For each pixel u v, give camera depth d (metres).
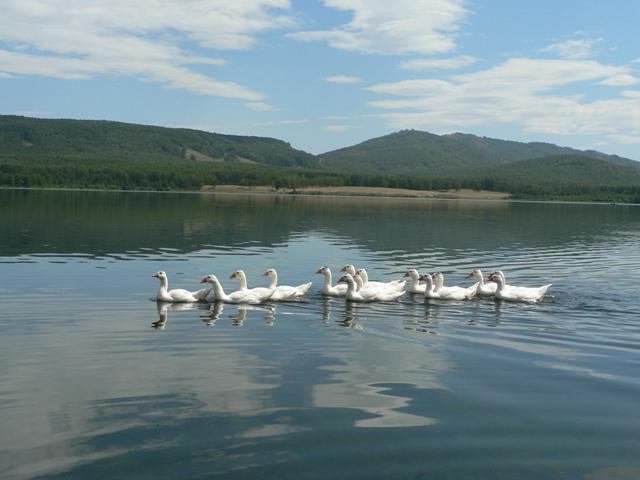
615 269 38.97
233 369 17.14
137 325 22.19
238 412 14.09
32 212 73.56
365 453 12.25
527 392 15.70
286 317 24.11
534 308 26.56
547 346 20.11
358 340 20.55
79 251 41.78
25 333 20.72
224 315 24.25
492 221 82.88
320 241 52.91
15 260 37.03
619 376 17.05
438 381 16.44
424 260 42.44
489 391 15.73
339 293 29.25
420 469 11.66
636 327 23.00
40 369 16.84
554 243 55.41
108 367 17.12
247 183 199.38
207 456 12.01
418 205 127.31
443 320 23.98
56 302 25.89
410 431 13.27
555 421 13.89
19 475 11.21
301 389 15.65
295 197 154.12
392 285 30.16
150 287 29.67
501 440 12.91
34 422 13.37
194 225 64.38
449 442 12.78
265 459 11.95
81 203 95.88
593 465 11.94
